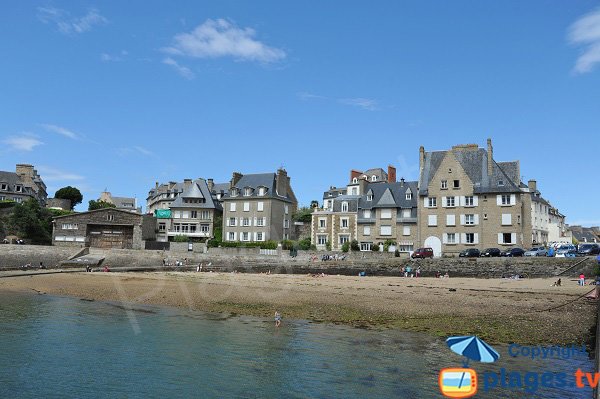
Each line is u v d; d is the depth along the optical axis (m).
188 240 84.75
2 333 21.55
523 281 42.59
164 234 92.38
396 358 17.08
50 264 69.19
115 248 78.94
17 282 44.31
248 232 83.25
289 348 18.69
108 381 14.94
